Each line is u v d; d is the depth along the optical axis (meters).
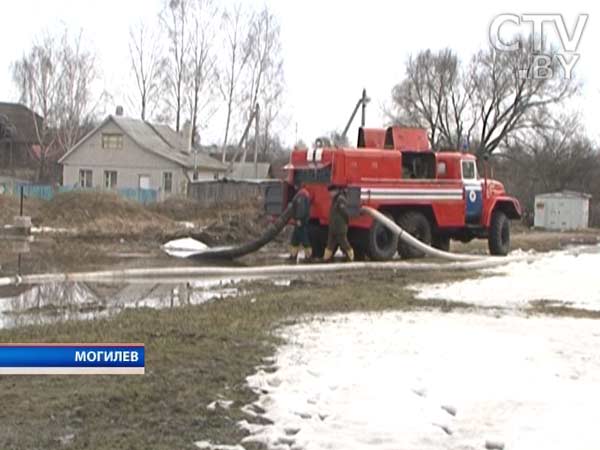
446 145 62.28
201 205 37.00
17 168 70.81
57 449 5.41
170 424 5.98
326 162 19.30
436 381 7.18
